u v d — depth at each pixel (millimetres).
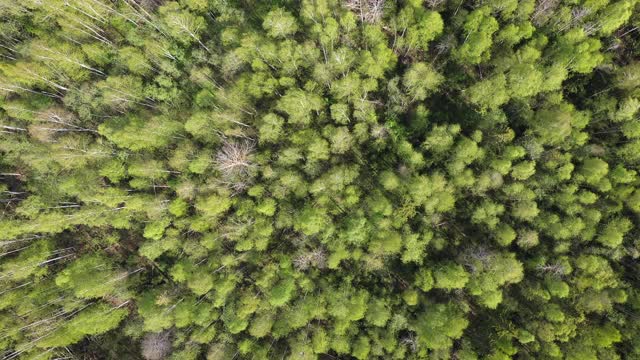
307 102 46312
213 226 48531
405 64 49156
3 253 50344
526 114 44969
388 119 48531
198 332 47062
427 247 47031
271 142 48906
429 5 46000
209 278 46406
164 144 50406
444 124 45312
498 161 43438
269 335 47719
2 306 48469
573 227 42094
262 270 47500
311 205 47000
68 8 50656
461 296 45156
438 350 42656
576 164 44656
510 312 44531
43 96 52875
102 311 49281
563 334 41125
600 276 41250
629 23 44375
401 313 44938
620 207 42281
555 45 44375
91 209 50094
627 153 42969
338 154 48188
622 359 41219
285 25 46094
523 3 43062
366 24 46688
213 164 48469
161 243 48875
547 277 42469
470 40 44719
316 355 46000
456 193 46094
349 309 43750
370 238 45312
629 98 41375
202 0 49375
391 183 45000
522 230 43906
